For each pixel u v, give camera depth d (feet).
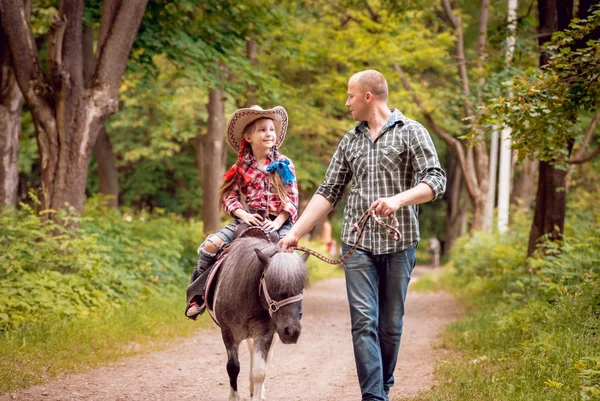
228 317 19.80
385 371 19.94
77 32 42.63
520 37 49.03
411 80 92.73
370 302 18.93
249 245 19.72
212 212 69.92
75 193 42.86
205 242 22.00
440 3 92.12
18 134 51.34
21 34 41.65
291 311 17.87
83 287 39.32
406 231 19.02
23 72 42.11
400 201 17.43
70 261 40.32
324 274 103.09
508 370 25.11
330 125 90.43
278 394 25.57
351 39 78.74
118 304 41.01
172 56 49.80
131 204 126.93
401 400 22.97
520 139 31.63
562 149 36.42
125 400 23.77
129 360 30.83
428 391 23.90
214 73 53.83
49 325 32.60
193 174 120.67
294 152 99.86
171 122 78.79
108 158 71.77
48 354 29.12
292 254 18.39
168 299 46.29
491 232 76.69
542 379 22.44
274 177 21.35
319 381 28.19
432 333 42.37
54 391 24.26
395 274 19.17
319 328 46.11
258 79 54.03
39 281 36.70
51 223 42.16
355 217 19.30
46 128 42.70
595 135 77.46
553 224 43.04
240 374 29.12
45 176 42.91
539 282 37.58
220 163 70.44
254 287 19.03
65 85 42.32
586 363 21.86
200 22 51.85
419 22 89.51
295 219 21.66
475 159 92.63
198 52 49.42
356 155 19.35
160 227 58.29
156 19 49.73
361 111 19.40
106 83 43.11
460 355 31.65
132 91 79.41
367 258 19.10
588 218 60.18
